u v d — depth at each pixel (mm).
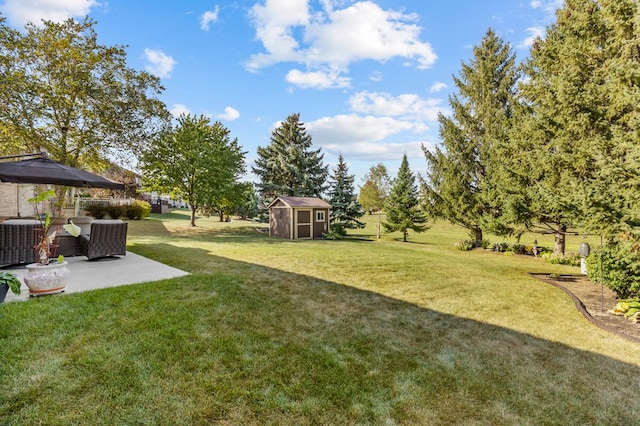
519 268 8984
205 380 2467
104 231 6645
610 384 2764
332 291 5246
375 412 2244
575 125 7734
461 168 14789
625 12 5848
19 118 12234
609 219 5219
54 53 12703
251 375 2588
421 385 2611
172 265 6574
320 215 16531
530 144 10336
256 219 25281
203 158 17312
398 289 5617
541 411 2363
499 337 3689
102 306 3742
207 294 4477
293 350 3061
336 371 2740
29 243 5793
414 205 18344
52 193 4191
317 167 24062
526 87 10602
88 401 2143
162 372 2523
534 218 10297
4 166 5793
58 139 13188
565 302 5273
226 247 10234
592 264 5945
